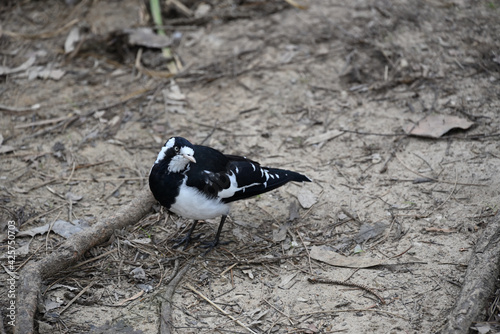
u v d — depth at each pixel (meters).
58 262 7.14
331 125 9.88
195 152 7.34
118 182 8.92
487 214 7.64
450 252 7.18
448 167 8.61
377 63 10.98
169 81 11.11
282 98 10.53
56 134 9.96
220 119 10.20
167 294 6.84
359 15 12.05
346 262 7.25
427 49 11.08
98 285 7.08
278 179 7.79
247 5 12.78
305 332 6.31
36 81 11.26
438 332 6.14
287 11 12.46
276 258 7.40
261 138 9.70
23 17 12.90
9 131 10.00
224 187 7.27
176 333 6.37
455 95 10.06
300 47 11.56
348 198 8.34
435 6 12.06
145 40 11.78
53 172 9.13
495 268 6.56
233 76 11.09
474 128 9.29
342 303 6.66
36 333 6.40
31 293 6.57
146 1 12.76
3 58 11.81
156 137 9.85
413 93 10.29
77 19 12.71
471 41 11.13
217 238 7.75
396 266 7.09
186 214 7.30
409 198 8.18
